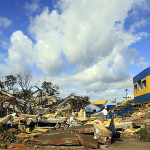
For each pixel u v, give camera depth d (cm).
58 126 1389
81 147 741
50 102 4175
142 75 1855
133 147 740
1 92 2259
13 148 745
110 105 3325
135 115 1487
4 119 1068
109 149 699
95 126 869
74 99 3244
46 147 753
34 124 1471
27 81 4312
